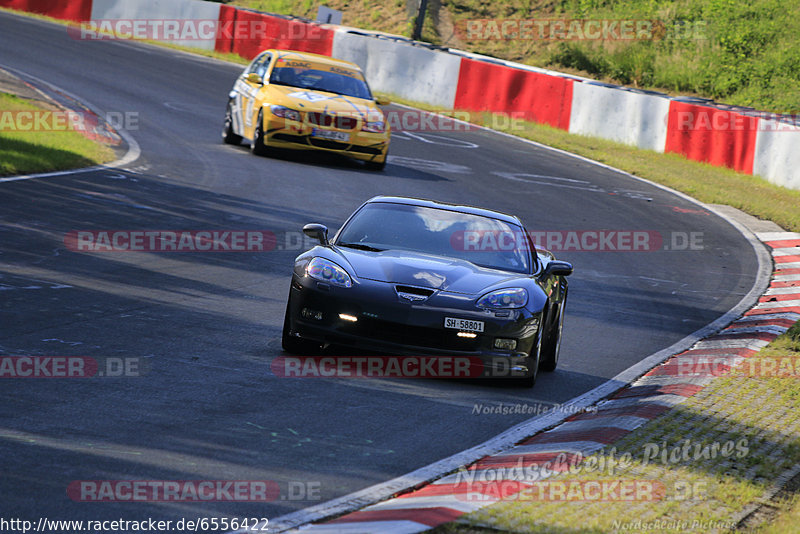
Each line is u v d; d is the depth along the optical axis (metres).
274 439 18.45
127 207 43.09
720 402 24.77
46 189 43.88
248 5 165.38
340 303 24.30
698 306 40.03
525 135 93.19
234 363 23.48
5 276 29.12
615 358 29.92
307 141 62.22
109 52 106.25
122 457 16.56
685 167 85.19
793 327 35.19
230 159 61.12
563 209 60.50
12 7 133.38
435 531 14.55
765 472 19.53
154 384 20.89
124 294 29.23
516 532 14.72
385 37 117.69
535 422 21.95
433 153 77.56
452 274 25.50
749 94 120.25
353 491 16.34
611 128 94.75
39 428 17.44
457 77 104.69
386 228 27.88
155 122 71.44
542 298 25.48
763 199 73.62
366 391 22.55
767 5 133.88
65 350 22.66
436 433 20.14
